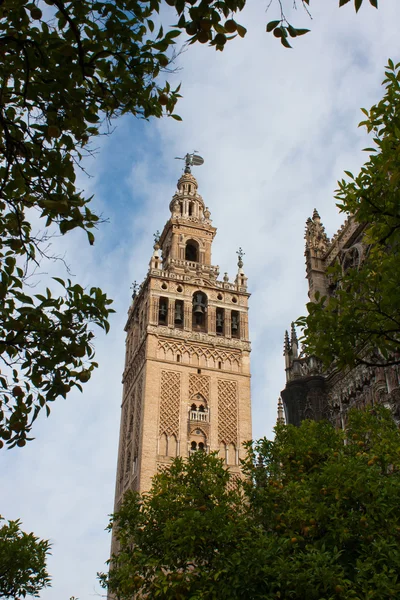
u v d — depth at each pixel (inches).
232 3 398.0
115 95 470.6
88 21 441.4
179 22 404.5
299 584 663.8
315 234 1808.6
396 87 615.8
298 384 1608.0
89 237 462.3
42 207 451.2
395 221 553.6
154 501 923.4
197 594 729.6
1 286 454.9
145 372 2647.6
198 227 3292.3
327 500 784.9
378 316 552.7
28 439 468.4
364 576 632.4
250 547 758.5
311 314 566.3
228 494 934.4
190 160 3732.8
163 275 2915.8
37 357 471.2
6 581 1208.8
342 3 360.5
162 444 2492.6
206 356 2773.1
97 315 482.0
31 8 408.8
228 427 2623.0
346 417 1472.7
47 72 445.4
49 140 460.4
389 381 1331.2
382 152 576.7
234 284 3031.5
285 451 959.6
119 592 904.9
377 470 775.7
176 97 490.9
